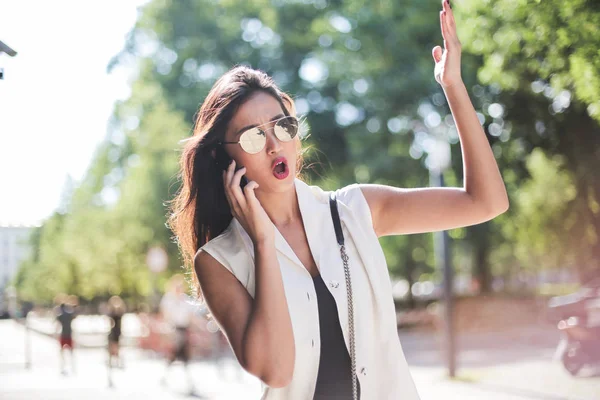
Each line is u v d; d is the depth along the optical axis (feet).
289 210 8.48
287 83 102.78
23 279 266.36
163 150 95.04
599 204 46.68
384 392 7.97
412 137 88.94
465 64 53.16
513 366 50.26
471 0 31.96
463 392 39.68
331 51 97.25
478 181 8.40
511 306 94.22
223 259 8.23
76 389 50.47
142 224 97.09
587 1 24.86
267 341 7.47
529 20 28.35
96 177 133.28
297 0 105.60
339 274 8.03
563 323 42.80
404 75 82.94
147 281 114.62
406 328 101.19
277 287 7.62
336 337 7.97
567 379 41.32
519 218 72.33
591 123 41.83
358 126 93.81
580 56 25.85
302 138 9.09
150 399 43.50
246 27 110.22
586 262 52.65
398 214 8.63
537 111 45.21
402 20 83.41
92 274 120.26
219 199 9.18
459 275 135.44
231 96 8.45
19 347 119.96
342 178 97.60
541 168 57.67
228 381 53.21
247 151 8.27
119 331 69.46
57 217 173.27
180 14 110.63
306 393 7.86
